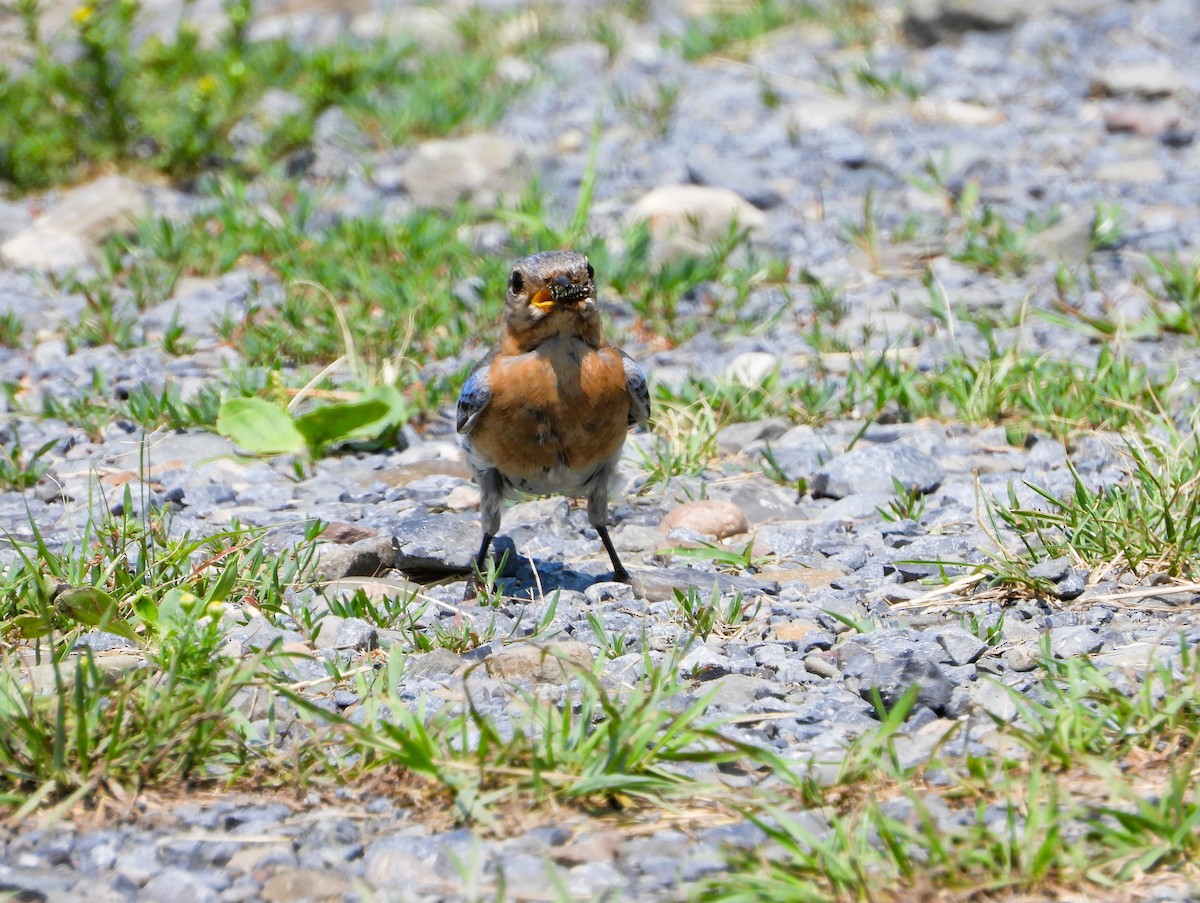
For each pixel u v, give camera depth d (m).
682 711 8.05
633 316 16.03
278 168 19.91
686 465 12.60
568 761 7.12
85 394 13.85
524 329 9.98
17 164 19.78
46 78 20.22
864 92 21.92
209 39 24.69
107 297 15.80
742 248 17.22
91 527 10.86
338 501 12.19
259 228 17.53
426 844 6.72
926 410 13.43
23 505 11.86
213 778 7.38
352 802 7.15
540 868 6.50
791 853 6.43
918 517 11.39
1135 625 9.15
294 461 12.87
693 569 10.48
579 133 21.02
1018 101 21.53
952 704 8.05
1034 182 18.75
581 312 9.89
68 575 9.60
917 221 17.78
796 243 17.47
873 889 6.09
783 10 25.12
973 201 17.94
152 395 13.67
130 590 9.43
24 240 17.45
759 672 8.75
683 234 17.45
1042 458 12.35
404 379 14.34
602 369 10.05
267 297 16.25
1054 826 6.31
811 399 13.49
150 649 8.73
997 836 6.39
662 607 9.81
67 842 6.80
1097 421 12.76
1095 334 14.77
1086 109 21.11
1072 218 16.81
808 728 7.88
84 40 19.61
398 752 7.15
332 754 7.55
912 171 19.28
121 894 6.44
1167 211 17.78
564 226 17.70
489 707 8.12
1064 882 6.21
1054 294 15.84
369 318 15.31
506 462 10.25
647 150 20.27
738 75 22.92
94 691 7.43
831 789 7.07
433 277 16.33
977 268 16.56
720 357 14.86
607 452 10.30
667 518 11.51
